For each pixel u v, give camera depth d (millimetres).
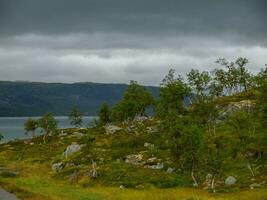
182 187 84375
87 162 114312
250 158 96875
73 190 72625
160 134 127000
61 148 159875
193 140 88438
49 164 130625
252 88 152000
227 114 131750
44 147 169625
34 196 49094
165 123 112875
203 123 126062
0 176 103688
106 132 159250
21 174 111312
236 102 135500
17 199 46094
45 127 199000
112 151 122875
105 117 182375
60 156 139625
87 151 124125
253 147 100875
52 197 51906
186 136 89000
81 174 101062
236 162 96312
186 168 92062
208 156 86250
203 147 88625
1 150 180500
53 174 110812
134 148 124438
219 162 81562
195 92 137000
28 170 122938
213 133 120500
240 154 98938
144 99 155250
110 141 140875
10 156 161125
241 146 96000
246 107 128625
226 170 92062
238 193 71125
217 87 148125
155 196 65125
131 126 158375
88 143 124750
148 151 115750
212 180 78625
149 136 134625
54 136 195875
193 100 138500
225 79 155250
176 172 94688
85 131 191875
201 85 135750
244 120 100562
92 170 102500
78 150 132125
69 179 100500
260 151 97938
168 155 106938
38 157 148500
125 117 148875
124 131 153750
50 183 88125
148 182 88250
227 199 63812
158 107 136875
